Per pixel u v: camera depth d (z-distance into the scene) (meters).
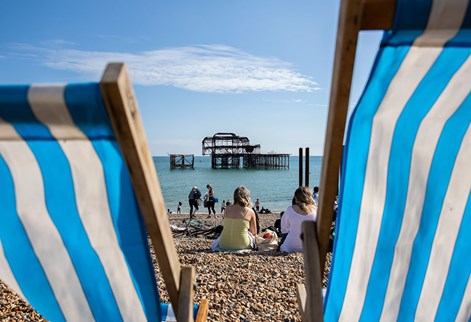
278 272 5.10
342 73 1.16
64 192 1.52
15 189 1.51
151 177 1.34
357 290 1.73
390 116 1.39
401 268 1.68
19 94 1.11
